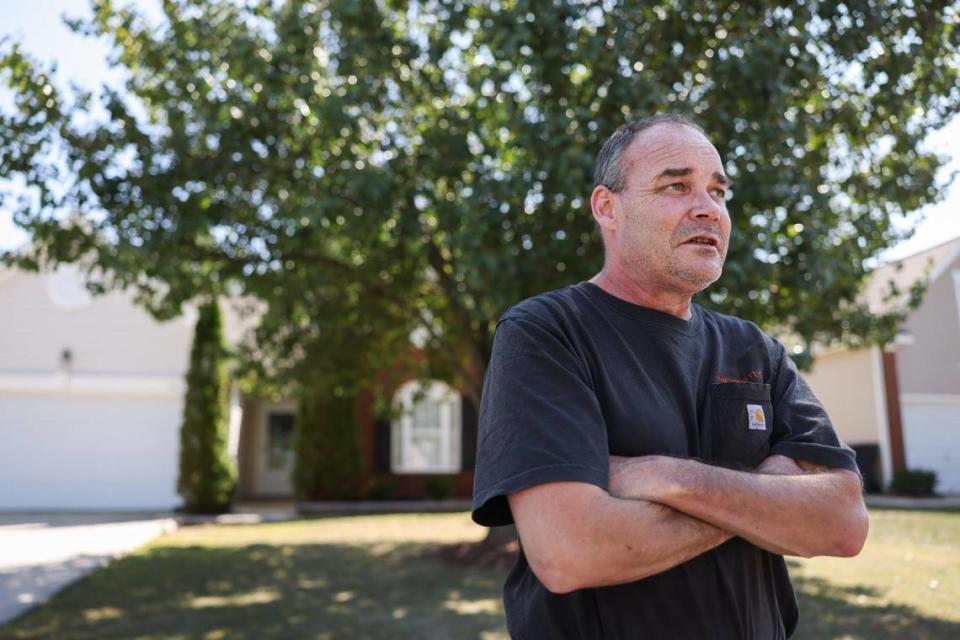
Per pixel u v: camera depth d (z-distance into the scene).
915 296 7.12
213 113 6.71
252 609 6.26
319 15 6.60
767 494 1.39
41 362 16.20
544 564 1.33
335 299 8.52
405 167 6.29
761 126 4.77
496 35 5.21
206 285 7.90
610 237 1.71
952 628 5.25
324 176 6.64
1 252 6.82
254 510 16.11
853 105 5.39
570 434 1.38
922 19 4.60
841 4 4.57
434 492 16.83
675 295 1.63
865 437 18.00
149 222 6.71
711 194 1.65
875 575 7.32
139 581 7.61
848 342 7.58
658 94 4.75
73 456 15.91
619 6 5.12
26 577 7.79
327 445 16.72
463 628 5.48
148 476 16.00
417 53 6.36
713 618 1.41
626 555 1.31
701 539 1.36
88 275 7.08
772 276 4.97
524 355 1.48
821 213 5.59
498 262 5.25
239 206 7.23
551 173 5.19
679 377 1.57
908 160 5.62
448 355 8.66
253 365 9.05
